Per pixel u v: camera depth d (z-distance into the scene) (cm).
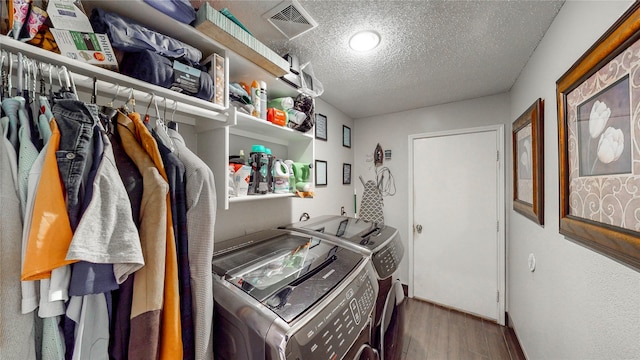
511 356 168
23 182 45
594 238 79
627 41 64
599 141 77
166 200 59
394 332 122
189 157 70
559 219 108
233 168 106
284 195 131
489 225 218
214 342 71
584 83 86
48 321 47
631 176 64
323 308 71
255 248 116
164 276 58
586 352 90
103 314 52
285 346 56
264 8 102
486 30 122
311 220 180
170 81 74
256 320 62
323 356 62
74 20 57
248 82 123
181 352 60
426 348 178
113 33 63
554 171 115
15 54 51
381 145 274
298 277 86
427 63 156
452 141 235
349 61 152
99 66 61
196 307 64
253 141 142
